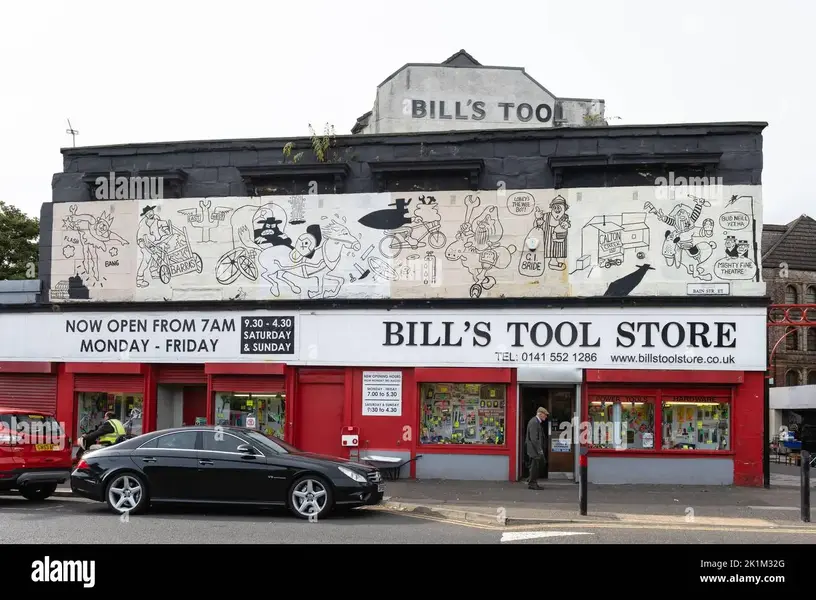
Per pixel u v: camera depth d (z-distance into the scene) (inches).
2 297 823.7
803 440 1227.9
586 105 1109.7
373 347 741.9
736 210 709.3
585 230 727.1
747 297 692.7
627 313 708.0
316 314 754.2
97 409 805.2
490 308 727.1
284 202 776.9
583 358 710.5
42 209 826.8
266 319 763.4
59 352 802.2
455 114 1050.1
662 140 729.0
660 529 481.7
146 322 786.8
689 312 700.0
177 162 807.1
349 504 503.8
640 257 716.7
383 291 753.6
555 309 717.9
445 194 749.9
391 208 757.9
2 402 816.9
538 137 747.4
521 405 734.5
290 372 756.0
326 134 784.3
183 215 796.6
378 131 1045.2
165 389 808.9
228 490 502.3
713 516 528.4
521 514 521.3
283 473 500.1
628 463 702.5
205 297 785.6
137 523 474.6
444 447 725.3
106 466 518.6
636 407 714.2
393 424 734.5
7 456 555.8
